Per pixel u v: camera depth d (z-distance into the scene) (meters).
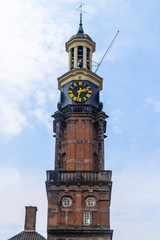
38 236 59.69
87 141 68.44
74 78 73.75
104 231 60.19
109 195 63.19
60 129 69.69
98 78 75.31
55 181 63.34
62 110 72.38
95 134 70.50
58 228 60.44
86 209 61.97
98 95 74.06
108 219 61.19
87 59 77.88
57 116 70.50
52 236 59.84
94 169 67.81
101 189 63.16
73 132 69.12
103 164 66.69
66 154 68.06
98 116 70.62
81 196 62.69
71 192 63.12
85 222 61.19
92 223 61.00
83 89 72.69
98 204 62.28
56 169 66.00
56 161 66.69
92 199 62.75
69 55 78.00
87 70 74.25
